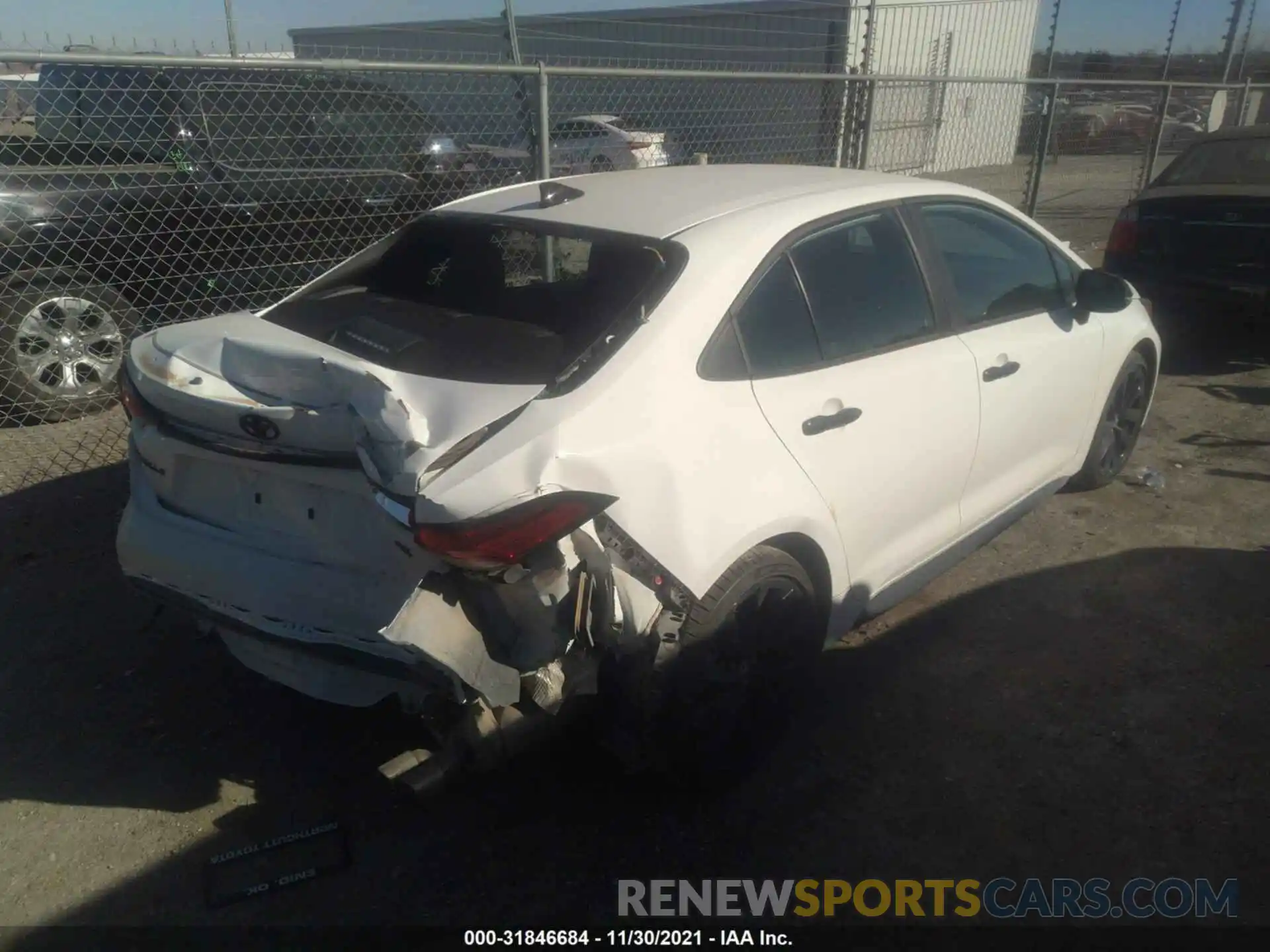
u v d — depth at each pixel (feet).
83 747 11.03
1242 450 19.20
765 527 9.50
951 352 11.93
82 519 16.12
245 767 10.77
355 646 8.55
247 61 15.16
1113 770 10.67
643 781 10.50
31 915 8.89
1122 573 14.66
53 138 19.49
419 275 11.42
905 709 11.68
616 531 8.40
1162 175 25.82
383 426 7.82
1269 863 9.45
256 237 20.12
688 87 29.01
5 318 18.75
